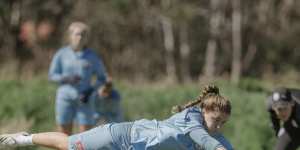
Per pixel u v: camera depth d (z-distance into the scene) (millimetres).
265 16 96500
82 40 31391
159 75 93062
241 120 37719
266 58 97062
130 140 20000
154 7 88562
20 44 91562
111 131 20156
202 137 18859
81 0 89750
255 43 97750
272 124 26484
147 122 20125
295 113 25203
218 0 94562
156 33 94750
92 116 31594
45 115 40781
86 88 31516
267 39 97125
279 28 96625
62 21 91812
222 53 97812
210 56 95125
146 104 42500
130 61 92688
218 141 19312
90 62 31609
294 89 25516
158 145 19578
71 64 31406
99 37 90125
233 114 39281
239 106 40281
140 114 42031
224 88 49031
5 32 91438
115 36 91000
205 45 97188
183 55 94625
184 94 44531
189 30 95750
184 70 94625
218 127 19641
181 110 20234
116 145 20094
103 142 20156
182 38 94812
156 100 42875
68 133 31781
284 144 26031
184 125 19359
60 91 31531
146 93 46469
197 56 98062
